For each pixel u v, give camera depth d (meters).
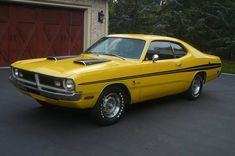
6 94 8.30
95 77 5.78
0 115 6.54
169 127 6.40
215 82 12.36
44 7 13.95
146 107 7.80
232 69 16.72
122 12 26.09
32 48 13.81
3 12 12.76
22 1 12.99
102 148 5.19
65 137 5.55
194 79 8.56
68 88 5.52
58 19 14.51
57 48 14.66
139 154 5.04
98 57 6.88
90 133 5.80
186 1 22.19
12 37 13.14
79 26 15.34
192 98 8.67
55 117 6.56
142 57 6.80
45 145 5.18
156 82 7.07
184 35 21.19
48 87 5.71
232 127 6.62
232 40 20.28
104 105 6.12
